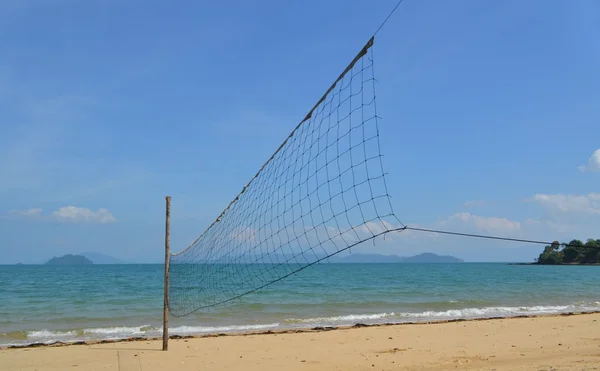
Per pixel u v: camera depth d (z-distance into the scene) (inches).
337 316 644.1
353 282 1491.1
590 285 1349.7
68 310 741.3
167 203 368.5
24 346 427.2
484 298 920.3
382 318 623.5
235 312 676.7
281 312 682.2
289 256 238.1
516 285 1353.3
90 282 1515.7
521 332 454.3
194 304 530.3
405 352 353.7
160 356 351.9
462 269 3179.1
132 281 1574.8
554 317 584.4
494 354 338.6
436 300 871.1
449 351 354.6
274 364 319.0
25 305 818.2
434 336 436.1
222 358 341.7
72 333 514.0
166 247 374.9
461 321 555.8
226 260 360.2
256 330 515.8
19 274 2219.5
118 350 382.6
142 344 414.6
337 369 300.5
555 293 1046.4
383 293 1029.2
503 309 728.3
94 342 439.8
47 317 657.0
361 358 334.0
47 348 403.9
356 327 515.2
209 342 417.7
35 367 325.1
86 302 863.7
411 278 1771.7
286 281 1541.6
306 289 1160.2
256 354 355.9
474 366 295.1
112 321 613.3
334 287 1238.3
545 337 421.7
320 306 759.7
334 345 393.1
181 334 495.2
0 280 1653.5
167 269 375.6
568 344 381.1
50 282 1520.7
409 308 745.6
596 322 525.7
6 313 701.9
